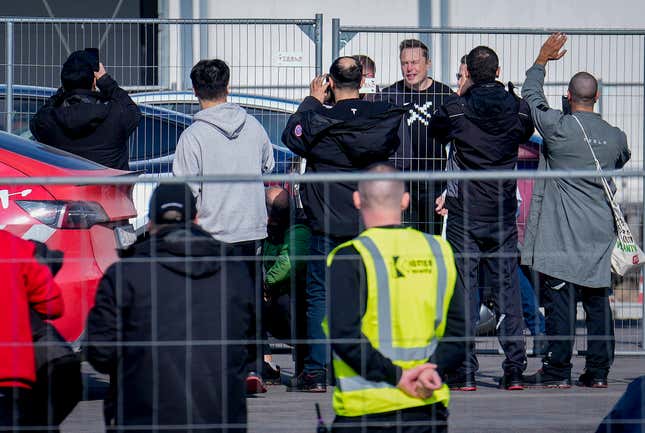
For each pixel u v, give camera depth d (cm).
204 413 1490
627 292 2752
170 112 3275
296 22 3009
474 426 2020
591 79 2503
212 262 1509
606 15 4094
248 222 2353
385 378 1491
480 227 2284
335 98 2442
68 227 2222
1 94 3284
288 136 2361
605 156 2464
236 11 4078
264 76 3256
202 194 2341
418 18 4088
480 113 2445
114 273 1495
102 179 1477
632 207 2892
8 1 4197
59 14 4225
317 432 1644
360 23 4078
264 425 2052
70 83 2723
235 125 2400
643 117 3170
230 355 1511
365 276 1495
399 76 3488
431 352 1541
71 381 1667
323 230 2280
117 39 3453
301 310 2462
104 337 1492
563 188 2436
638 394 1634
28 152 2392
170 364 1488
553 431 2044
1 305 1589
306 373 2491
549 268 2402
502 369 2739
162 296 1494
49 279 1644
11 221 2208
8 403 1591
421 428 1505
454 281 1538
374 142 2305
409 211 2527
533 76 2542
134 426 1488
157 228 1519
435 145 2855
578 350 2520
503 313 2395
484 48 2497
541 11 4091
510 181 2297
